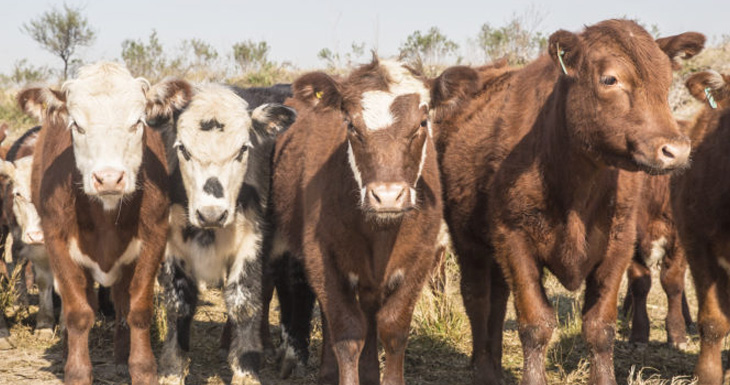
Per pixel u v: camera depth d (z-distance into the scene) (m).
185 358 5.46
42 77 21.19
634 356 6.62
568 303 8.40
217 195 5.08
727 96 5.15
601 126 3.91
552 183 4.42
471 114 5.50
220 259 5.50
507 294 5.66
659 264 8.05
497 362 5.62
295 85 4.38
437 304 6.96
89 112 4.58
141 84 4.91
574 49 4.06
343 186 4.36
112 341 6.53
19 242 7.90
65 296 4.83
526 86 4.99
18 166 6.87
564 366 6.14
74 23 22.50
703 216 5.09
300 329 5.73
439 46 16.48
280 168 5.68
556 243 4.51
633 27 3.99
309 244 4.61
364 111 4.11
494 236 4.79
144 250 4.96
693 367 6.29
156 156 5.09
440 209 4.72
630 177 4.40
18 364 5.73
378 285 4.57
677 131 3.71
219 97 5.32
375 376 4.99
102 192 4.47
